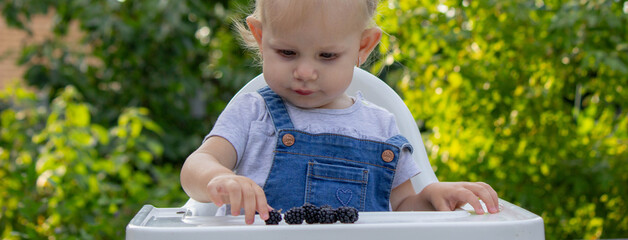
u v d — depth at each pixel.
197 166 1.02
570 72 2.68
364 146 1.19
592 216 2.71
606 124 2.76
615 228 2.68
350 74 1.10
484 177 2.70
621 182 2.64
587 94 2.98
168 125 3.87
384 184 1.19
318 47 1.05
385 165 1.19
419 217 0.92
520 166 2.66
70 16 3.78
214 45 3.92
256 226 0.75
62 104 2.66
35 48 3.70
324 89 1.08
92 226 2.20
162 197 2.60
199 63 4.01
